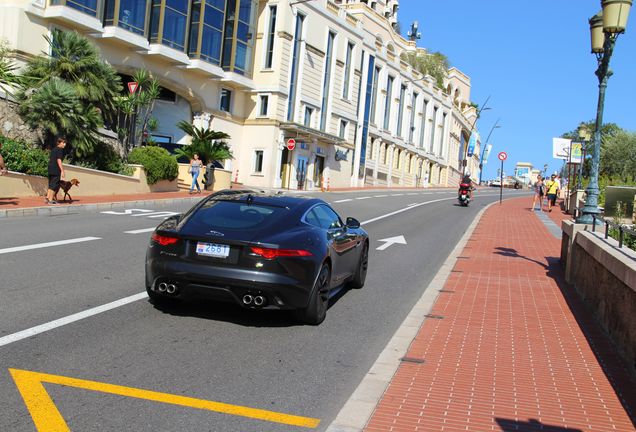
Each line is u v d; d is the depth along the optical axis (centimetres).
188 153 2938
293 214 707
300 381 513
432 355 602
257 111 4138
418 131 6938
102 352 542
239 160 4153
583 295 902
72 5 2669
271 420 429
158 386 475
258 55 4156
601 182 2866
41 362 504
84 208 1733
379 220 2222
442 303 852
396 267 1184
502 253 1423
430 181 7694
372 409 454
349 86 5088
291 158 4269
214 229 647
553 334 708
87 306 692
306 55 4362
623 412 475
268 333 647
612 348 656
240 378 508
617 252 713
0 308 652
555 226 2173
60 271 869
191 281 631
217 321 675
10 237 1125
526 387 521
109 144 2366
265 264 623
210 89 3756
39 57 2191
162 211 1897
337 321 727
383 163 6028
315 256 666
